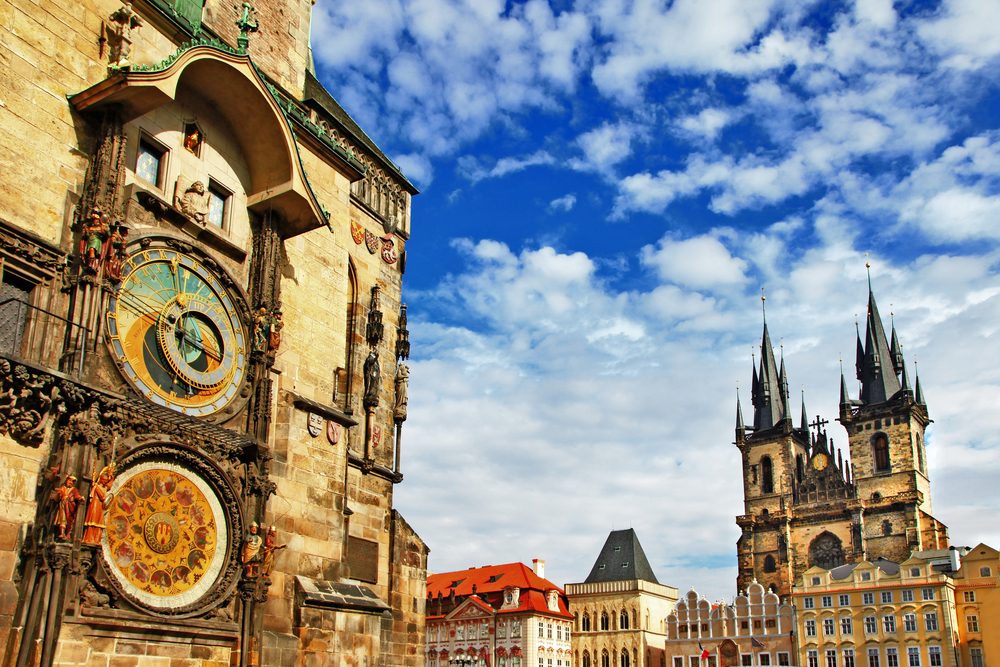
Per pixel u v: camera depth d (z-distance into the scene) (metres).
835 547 145.88
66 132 19.41
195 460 19.98
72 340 17.95
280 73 29.88
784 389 162.50
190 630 19.05
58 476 16.94
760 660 127.38
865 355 154.62
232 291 22.64
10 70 18.50
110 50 20.86
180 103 22.61
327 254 27.84
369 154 37.03
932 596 114.50
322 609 23.34
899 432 145.25
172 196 21.69
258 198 24.38
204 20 26.31
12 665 15.66
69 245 18.81
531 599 134.38
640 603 139.62
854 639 119.44
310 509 24.34
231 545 20.59
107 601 17.53
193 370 20.97
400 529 35.81
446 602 141.00
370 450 32.72
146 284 20.25
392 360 36.62
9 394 16.59
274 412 23.67
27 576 16.34
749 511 158.12
